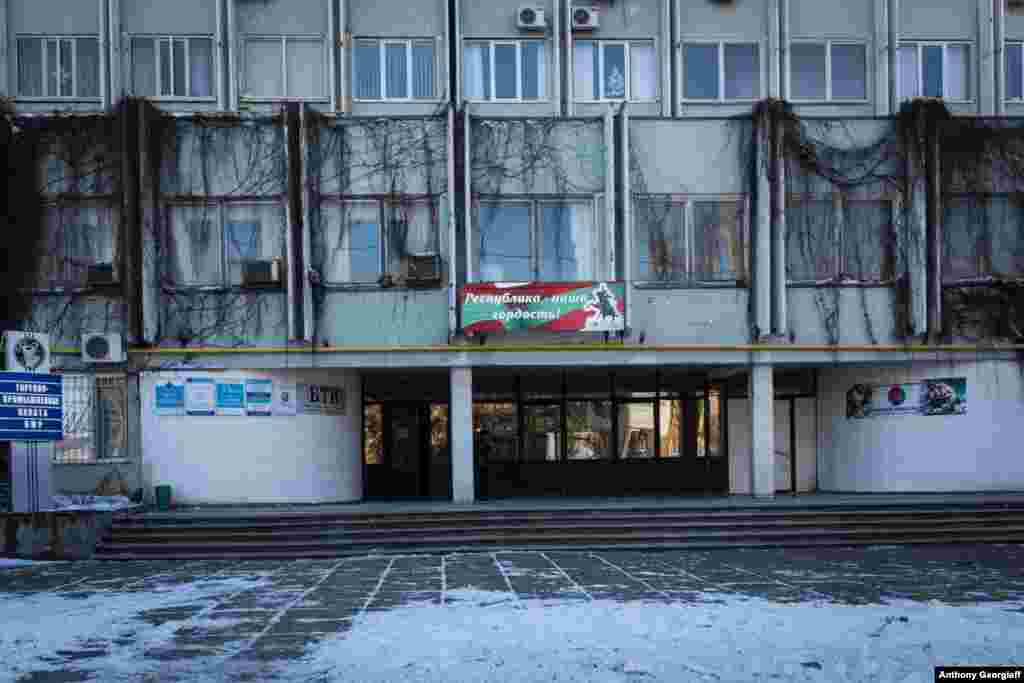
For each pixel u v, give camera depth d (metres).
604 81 20.89
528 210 18.14
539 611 9.15
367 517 15.24
